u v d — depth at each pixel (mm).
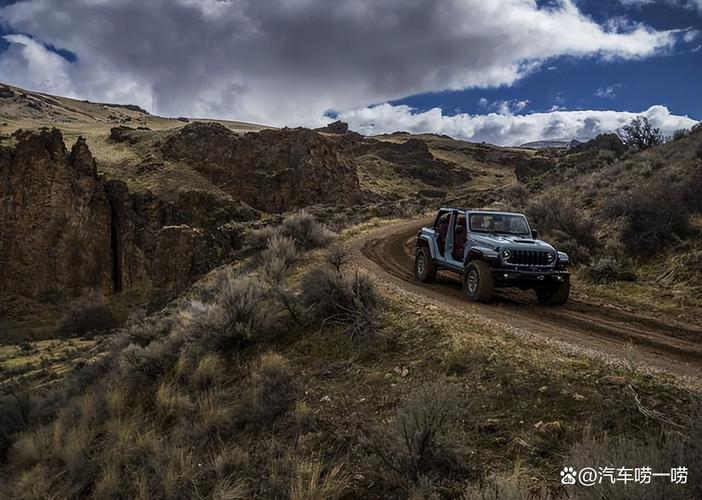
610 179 22078
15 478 7930
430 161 152375
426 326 7902
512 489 3797
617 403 5008
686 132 24922
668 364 6379
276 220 59906
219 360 8945
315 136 82312
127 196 64625
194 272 50312
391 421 5379
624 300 11141
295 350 8539
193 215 65812
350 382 7008
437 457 4742
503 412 5297
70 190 60906
